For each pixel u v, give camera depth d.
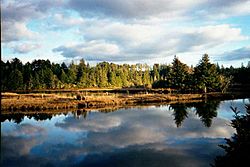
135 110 43.53
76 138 24.31
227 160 12.95
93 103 49.75
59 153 19.56
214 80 76.12
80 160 17.91
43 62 129.25
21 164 17.03
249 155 11.24
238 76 94.81
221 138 22.92
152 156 18.42
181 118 34.16
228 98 62.62
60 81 116.38
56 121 33.50
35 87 105.69
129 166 16.45
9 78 98.25
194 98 63.16
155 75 155.75
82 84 122.19
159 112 40.53
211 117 34.22
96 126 29.89
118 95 67.00
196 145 20.92
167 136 24.31
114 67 159.12
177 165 16.38
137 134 25.44
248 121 12.41
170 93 73.81
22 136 25.30
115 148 20.73
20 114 39.38
